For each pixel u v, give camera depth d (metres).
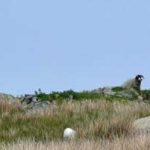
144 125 53.59
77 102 73.50
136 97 89.06
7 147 44.12
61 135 55.00
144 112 64.00
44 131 56.47
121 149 39.94
